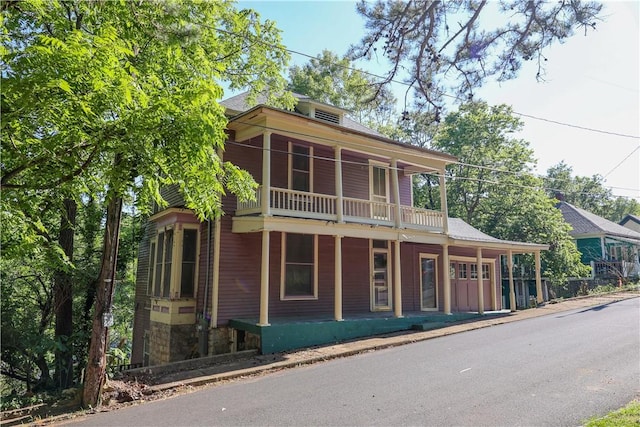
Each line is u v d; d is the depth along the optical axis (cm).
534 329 1257
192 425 564
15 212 614
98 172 703
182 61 711
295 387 736
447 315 1498
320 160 1442
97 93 526
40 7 553
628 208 6456
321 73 2611
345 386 726
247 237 1240
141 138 551
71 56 473
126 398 705
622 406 583
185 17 657
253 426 551
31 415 638
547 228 2517
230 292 1188
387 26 726
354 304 1448
